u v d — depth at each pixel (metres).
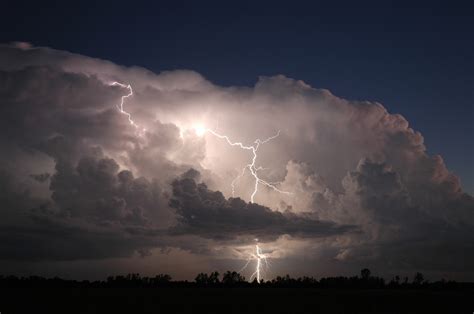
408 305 64.88
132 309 58.03
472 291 89.75
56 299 68.06
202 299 71.06
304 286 106.88
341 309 60.31
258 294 81.19
